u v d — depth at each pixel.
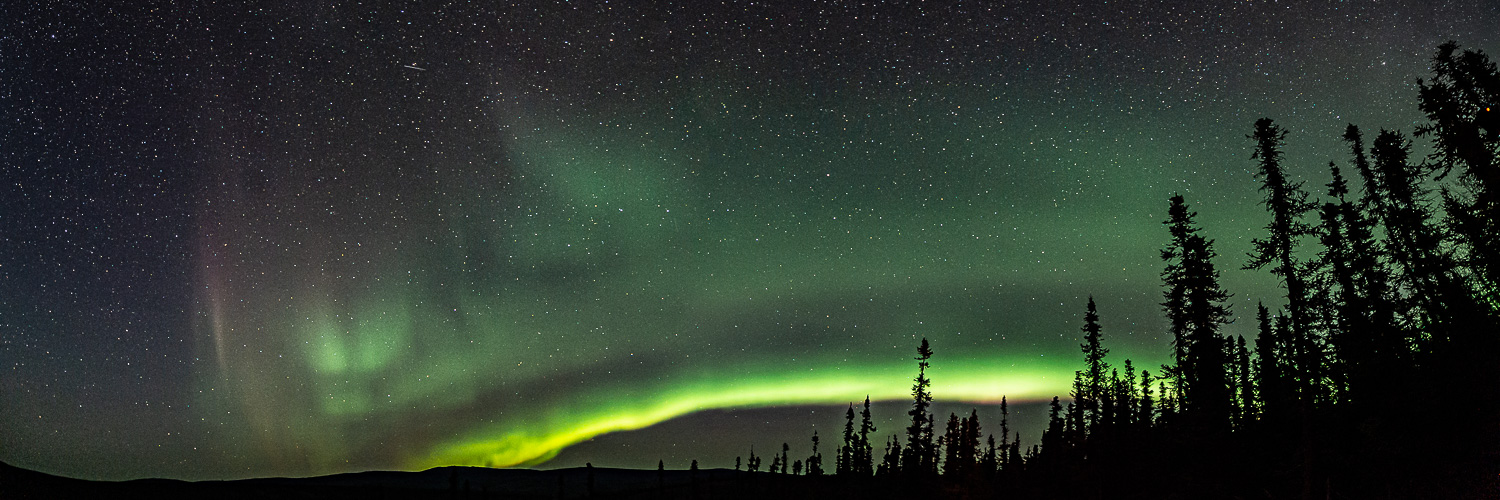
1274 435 30.84
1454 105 25.80
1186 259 35.22
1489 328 24.59
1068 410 49.81
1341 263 29.25
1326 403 28.02
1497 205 24.95
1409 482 24.19
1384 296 28.30
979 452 61.06
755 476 111.00
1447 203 27.22
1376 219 30.39
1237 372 37.09
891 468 65.25
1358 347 27.12
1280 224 24.27
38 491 98.56
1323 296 25.75
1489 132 25.06
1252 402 34.53
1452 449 23.59
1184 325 34.94
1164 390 36.47
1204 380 34.34
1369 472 25.50
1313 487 24.17
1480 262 25.91
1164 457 34.19
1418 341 27.14
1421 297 28.06
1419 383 24.98
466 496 149.50
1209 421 32.44
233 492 130.50
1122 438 38.56
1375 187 30.88
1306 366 24.88
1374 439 24.75
